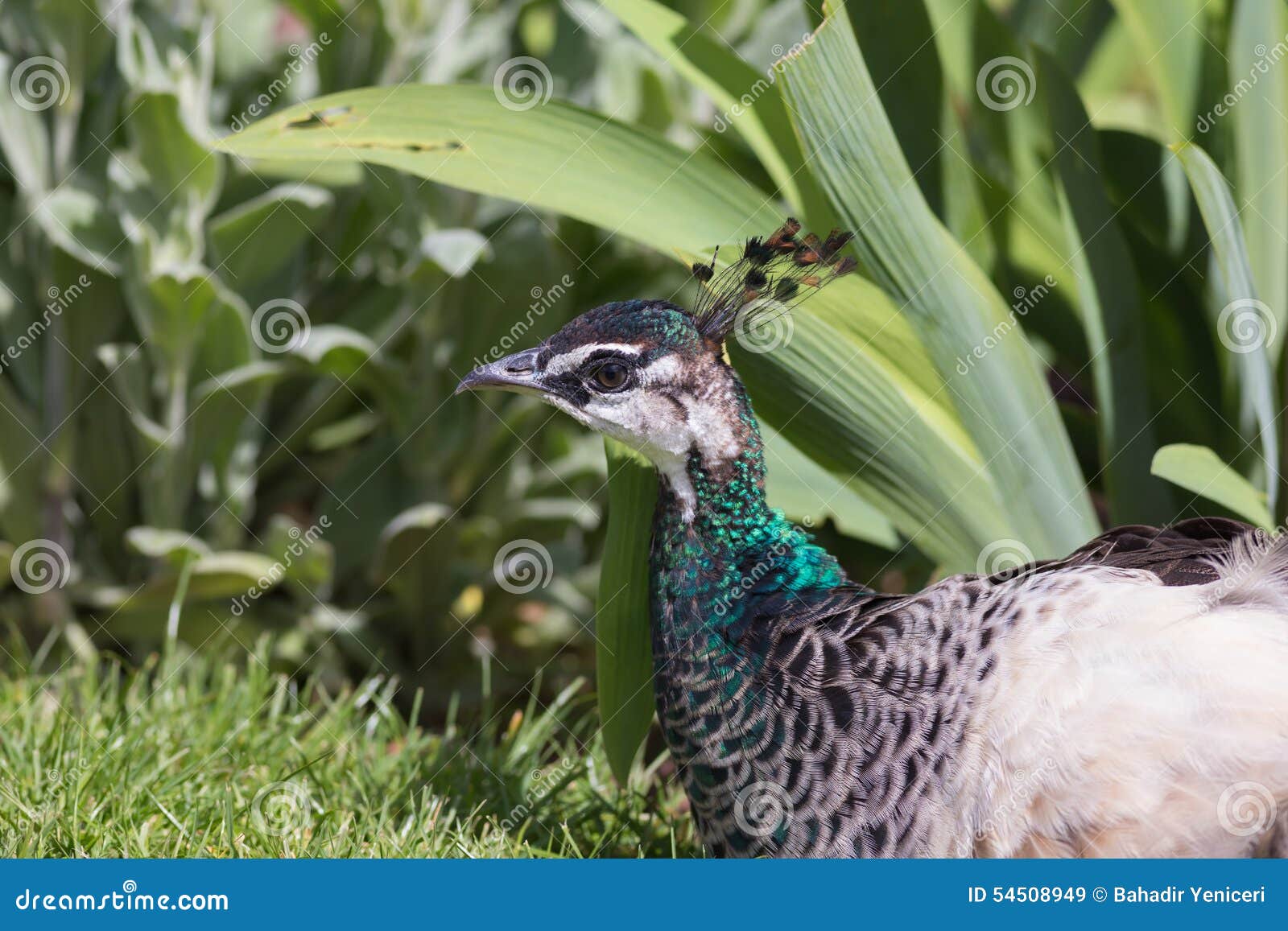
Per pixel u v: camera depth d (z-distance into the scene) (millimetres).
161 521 4992
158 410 5043
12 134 4805
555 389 3443
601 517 5617
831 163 3830
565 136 3902
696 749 3381
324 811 3787
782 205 4789
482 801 4055
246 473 5078
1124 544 3516
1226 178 4699
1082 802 2924
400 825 3885
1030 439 4012
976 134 5094
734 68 4297
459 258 4605
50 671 4938
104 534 5199
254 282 4992
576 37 5480
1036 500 3986
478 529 5113
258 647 4926
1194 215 4820
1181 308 4836
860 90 3834
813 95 3768
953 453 3953
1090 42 5820
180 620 4977
